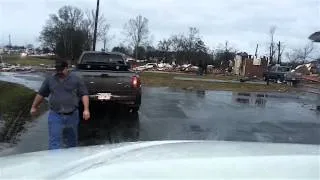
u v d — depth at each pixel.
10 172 2.28
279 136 12.33
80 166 2.25
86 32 72.38
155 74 49.75
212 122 14.16
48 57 88.88
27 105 16.44
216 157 2.27
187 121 14.06
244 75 62.88
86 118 8.33
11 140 10.26
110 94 14.20
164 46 86.62
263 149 2.52
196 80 40.28
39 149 9.45
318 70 71.69
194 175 2.01
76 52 73.81
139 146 2.90
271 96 28.00
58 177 2.08
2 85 23.69
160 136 11.52
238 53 80.75
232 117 15.57
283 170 2.08
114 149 2.81
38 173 2.22
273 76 52.38
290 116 16.89
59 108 8.09
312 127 14.23
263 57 68.81
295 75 50.59
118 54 16.73
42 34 85.69
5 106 15.48
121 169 2.08
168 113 15.73
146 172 2.04
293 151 2.44
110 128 12.38
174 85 32.94
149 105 17.95
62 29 78.12
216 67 81.06
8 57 87.44
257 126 13.87
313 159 2.24
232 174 2.02
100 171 2.07
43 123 12.68
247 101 22.66
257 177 2.00
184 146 2.71
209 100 21.94
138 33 81.25
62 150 2.94
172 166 2.12
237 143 2.84
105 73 14.15
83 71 14.16
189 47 85.88
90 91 14.07
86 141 10.73
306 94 32.72
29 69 52.50
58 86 8.09
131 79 14.35
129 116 14.48
